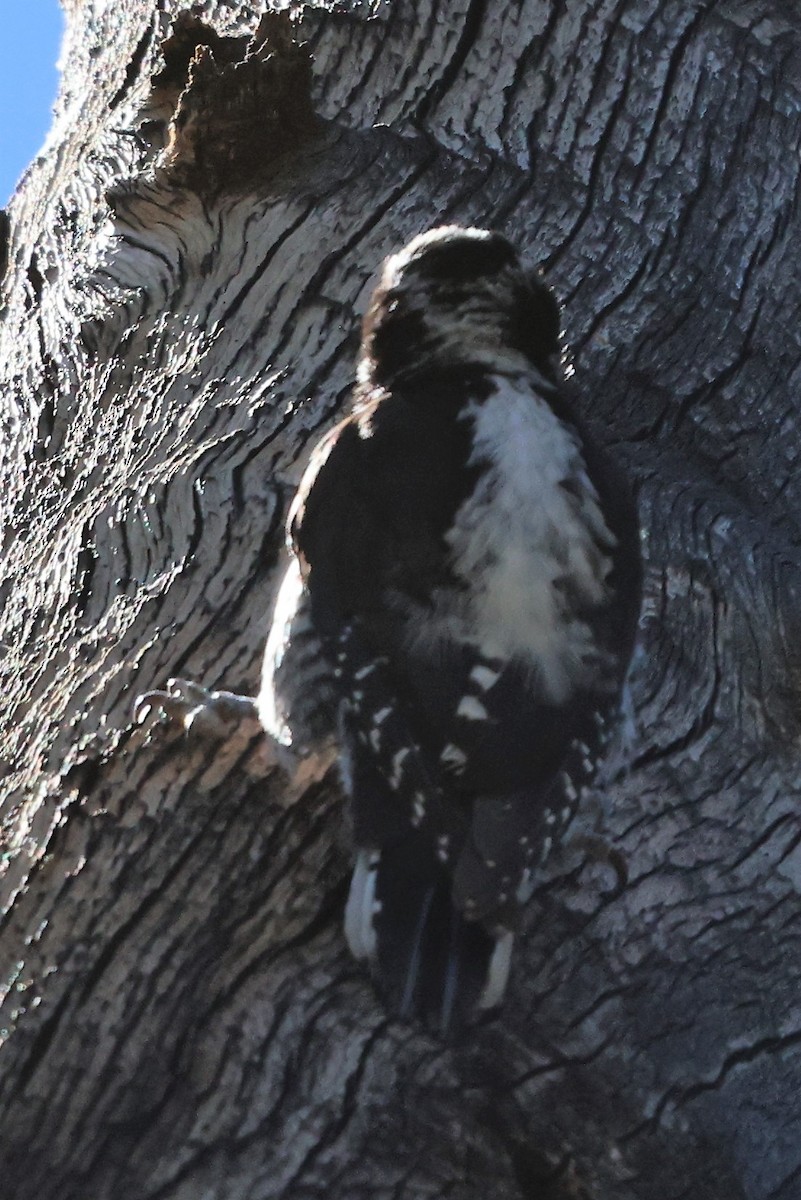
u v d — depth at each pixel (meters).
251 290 8.32
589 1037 6.09
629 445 8.05
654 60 9.38
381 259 8.34
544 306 7.79
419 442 6.79
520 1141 5.86
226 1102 5.89
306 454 7.51
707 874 6.61
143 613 7.09
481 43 9.34
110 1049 5.99
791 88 9.45
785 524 8.08
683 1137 5.98
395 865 6.00
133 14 10.38
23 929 6.24
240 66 8.63
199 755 6.55
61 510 7.82
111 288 8.70
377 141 8.95
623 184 8.99
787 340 8.64
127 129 9.50
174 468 7.55
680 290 8.64
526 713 6.11
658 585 7.32
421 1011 5.72
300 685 6.62
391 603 6.39
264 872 6.31
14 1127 5.90
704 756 6.92
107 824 6.41
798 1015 6.36
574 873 6.53
